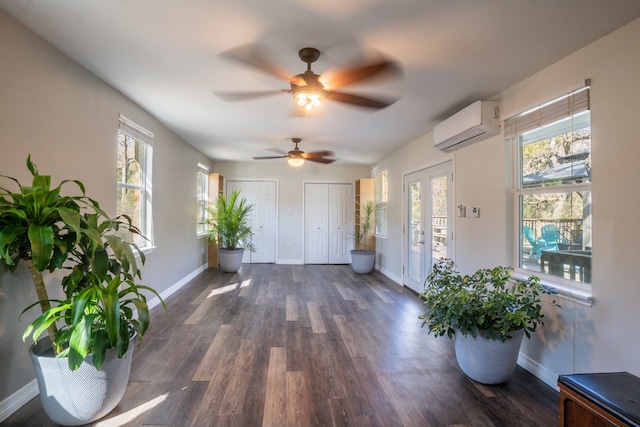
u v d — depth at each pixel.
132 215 3.52
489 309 2.21
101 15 1.83
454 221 3.70
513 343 2.23
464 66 2.40
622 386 1.37
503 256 2.86
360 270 6.34
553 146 2.45
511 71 2.48
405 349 2.90
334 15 1.79
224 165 7.25
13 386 1.93
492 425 1.89
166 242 4.37
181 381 2.32
